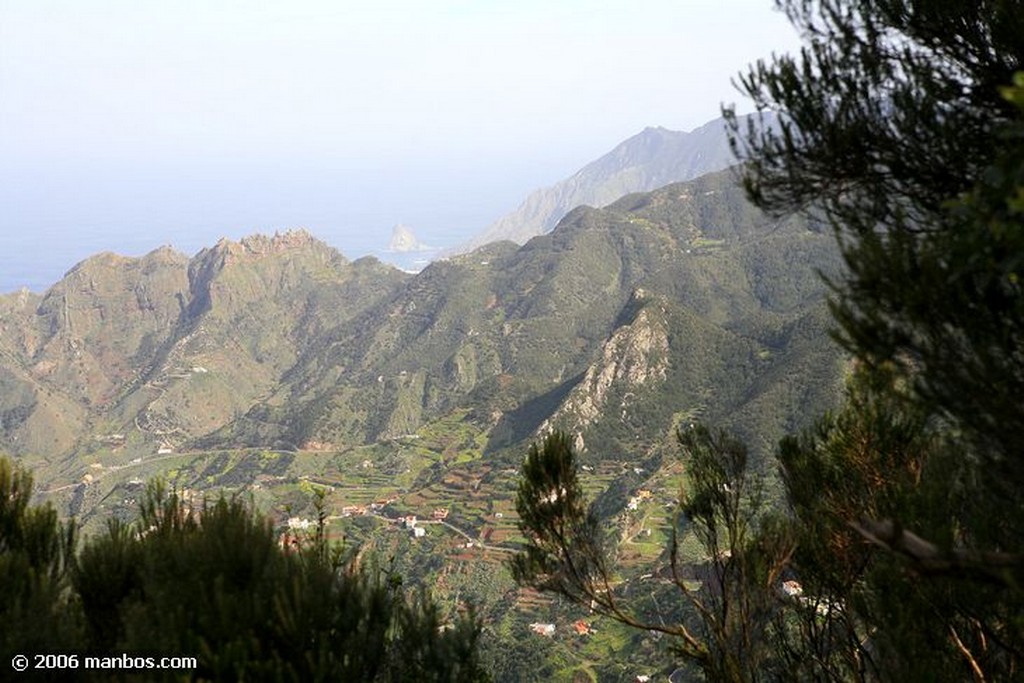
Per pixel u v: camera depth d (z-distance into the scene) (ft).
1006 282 12.16
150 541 17.75
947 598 19.44
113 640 15.96
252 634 14.17
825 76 22.27
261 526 16.75
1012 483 14.21
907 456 22.86
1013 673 19.35
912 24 21.79
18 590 15.90
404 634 17.11
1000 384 11.97
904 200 21.01
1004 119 20.15
